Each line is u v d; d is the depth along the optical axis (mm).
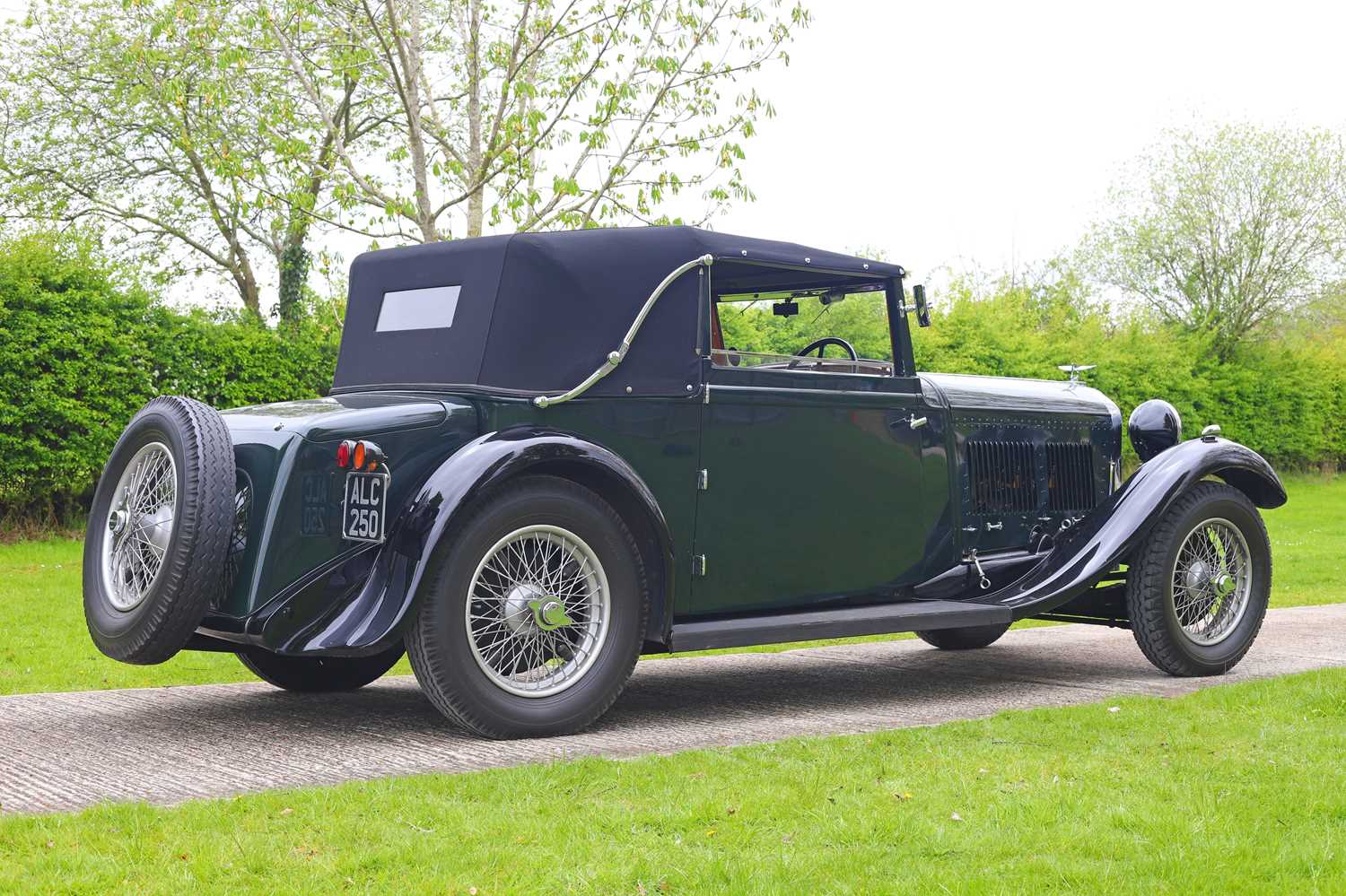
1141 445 6305
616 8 8789
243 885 2613
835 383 5121
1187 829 3027
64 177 21859
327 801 3219
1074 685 5586
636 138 8867
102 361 13766
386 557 4152
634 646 4434
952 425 5598
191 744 4133
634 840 2945
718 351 4797
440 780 3438
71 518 14188
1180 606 5742
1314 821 3141
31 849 2818
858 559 5207
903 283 5422
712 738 4250
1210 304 30703
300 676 5297
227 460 4078
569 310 4551
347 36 9609
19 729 4434
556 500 4270
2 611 8391
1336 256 30750
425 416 4324
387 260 5082
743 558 4855
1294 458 31422
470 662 4141
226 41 9664
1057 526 6016
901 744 3996
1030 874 2719
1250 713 4465
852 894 2594
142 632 4035
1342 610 8578
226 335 14789
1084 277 32906
